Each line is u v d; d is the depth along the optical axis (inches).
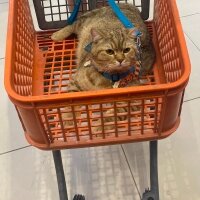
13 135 54.0
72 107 28.8
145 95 27.2
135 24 45.1
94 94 26.3
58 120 30.7
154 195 40.7
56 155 37.9
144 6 48.3
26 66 40.1
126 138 33.2
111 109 32.6
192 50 64.9
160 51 44.2
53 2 73.2
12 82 28.9
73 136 32.9
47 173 49.3
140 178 47.9
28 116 28.7
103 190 47.1
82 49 44.7
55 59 46.4
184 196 46.0
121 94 26.7
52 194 47.1
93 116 31.6
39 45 47.6
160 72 43.1
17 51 35.6
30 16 46.8
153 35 47.5
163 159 50.0
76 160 50.6
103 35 39.4
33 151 51.8
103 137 33.1
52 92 42.1
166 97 27.6
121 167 49.3
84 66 41.7
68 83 42.8
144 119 31.9
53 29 49.3
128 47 39.4
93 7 49.4
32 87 42.2
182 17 72.6
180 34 32.0
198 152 50.6
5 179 49.0
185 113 55.2
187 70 27.6
